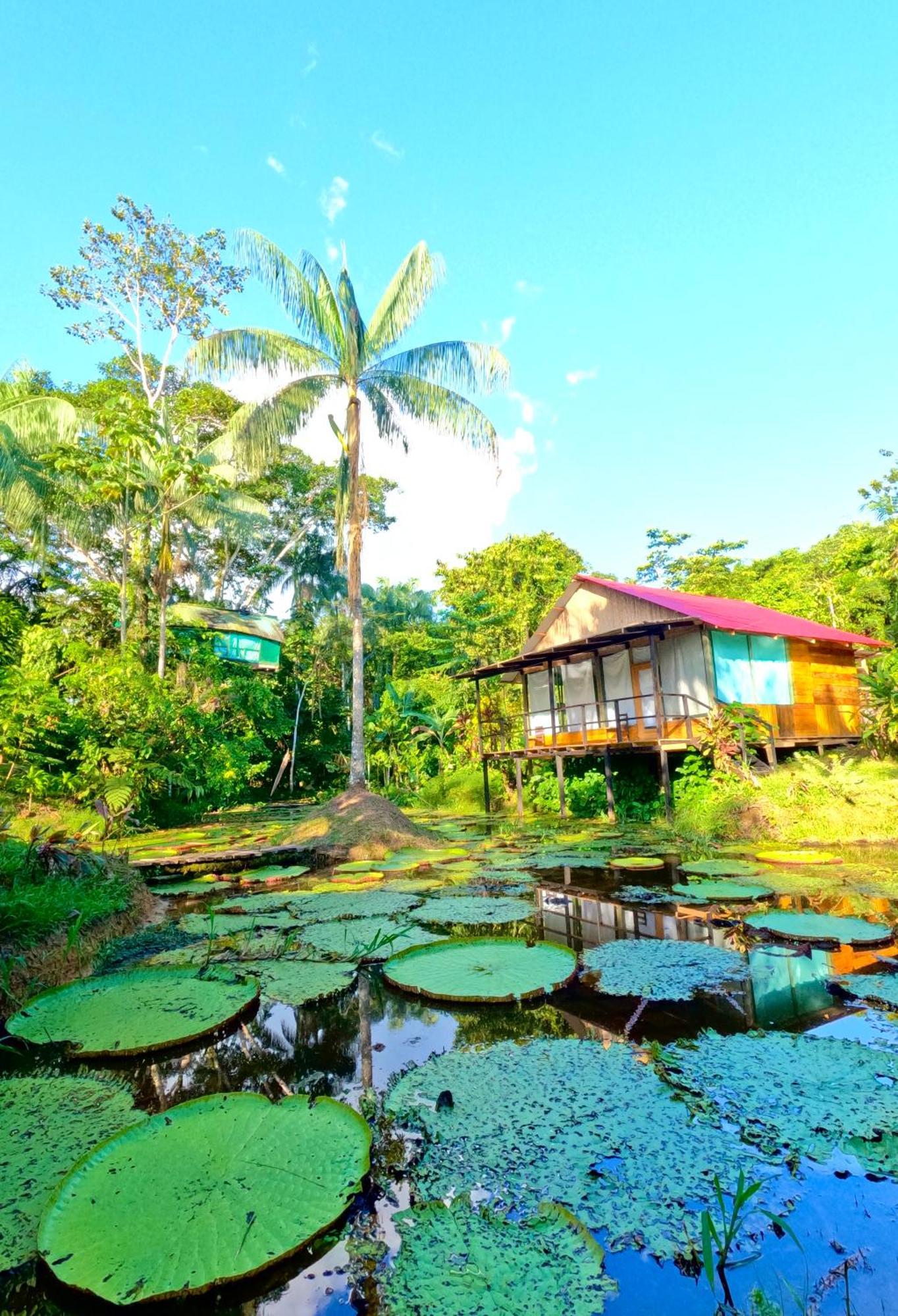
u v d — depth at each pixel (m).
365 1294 1.70
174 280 16.39
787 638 12.98
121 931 5.42
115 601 18.33
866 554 20.59
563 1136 2.33
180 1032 3.33
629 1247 1.83
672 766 12.34
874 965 3.96
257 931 5.31
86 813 10.30
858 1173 2.08
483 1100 2.59
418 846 9.65
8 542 17.67
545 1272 1.74
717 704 11.32
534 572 24.62
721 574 29.56
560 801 13.69
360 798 10.48
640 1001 3.56
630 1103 2.51
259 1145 2.29
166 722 12.20
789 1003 3.45
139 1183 2.09
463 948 4.52
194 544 23.69
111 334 16.73
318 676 24.61
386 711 21.23
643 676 13.59
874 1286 1.67
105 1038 3.28
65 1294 1.72
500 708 19.14
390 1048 3.16
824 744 13.05
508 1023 3.37
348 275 12.24
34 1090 2.84
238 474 18.77
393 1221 1.96
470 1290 1.69
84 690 11.39
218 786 14.49
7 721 8.83
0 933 4.16
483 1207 1.99
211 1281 1.69
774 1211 1.94
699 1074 2.71
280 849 9.30
